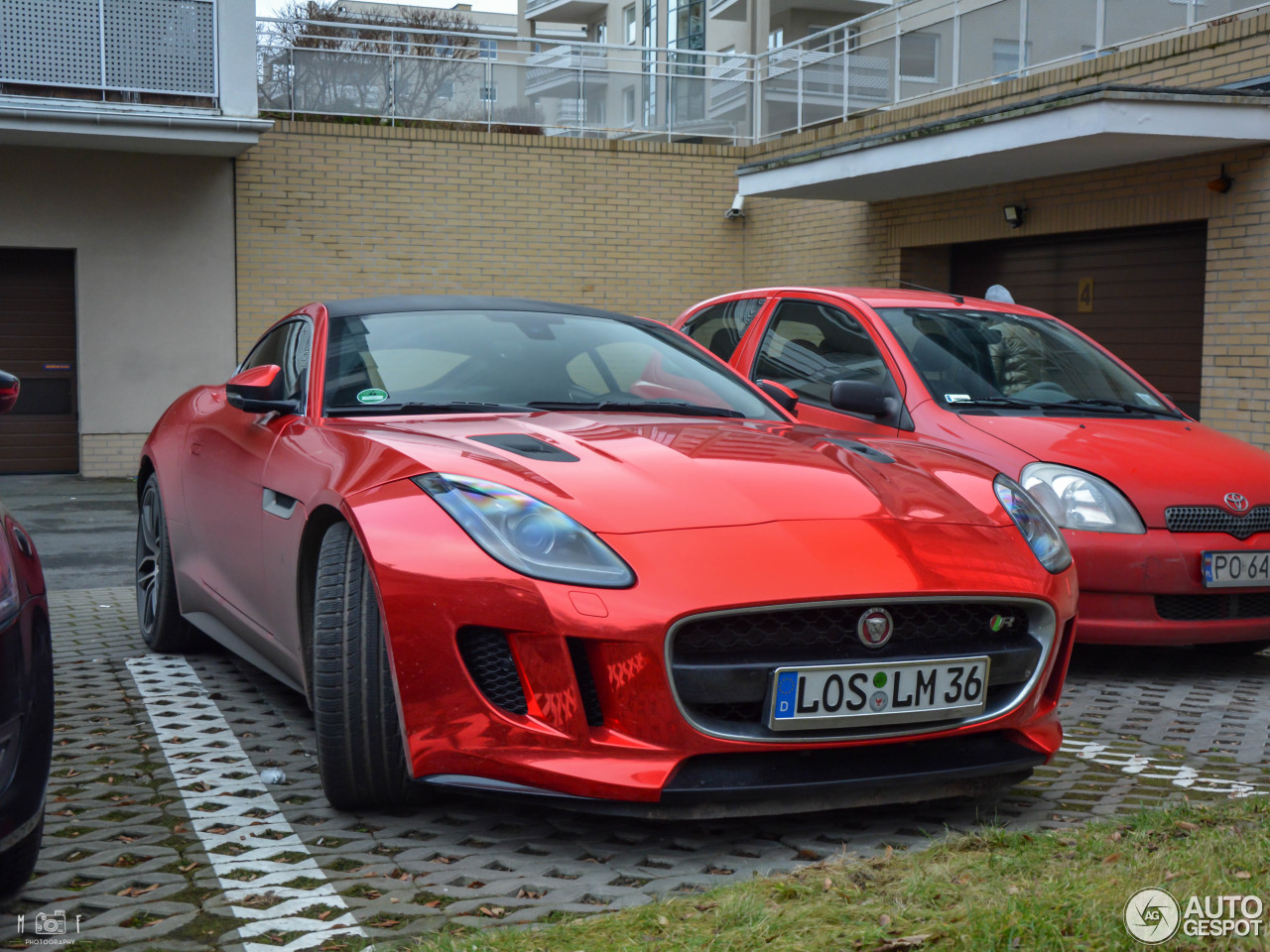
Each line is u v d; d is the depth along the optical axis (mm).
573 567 2496
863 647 2566
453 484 2684
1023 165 9883
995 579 2666
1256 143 8656
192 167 12578
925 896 2195
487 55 13969
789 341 5988
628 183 14438
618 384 3703
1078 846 2482
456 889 2385
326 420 3389
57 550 7910
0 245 12000
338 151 13250
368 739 2715
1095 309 10508
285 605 3246
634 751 2434
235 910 2285
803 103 13930
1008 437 4754
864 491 2863
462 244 13820
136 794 3006
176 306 12641
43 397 12602
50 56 11414
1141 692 4355
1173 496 4469
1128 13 9742
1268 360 8656
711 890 2299
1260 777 3270
